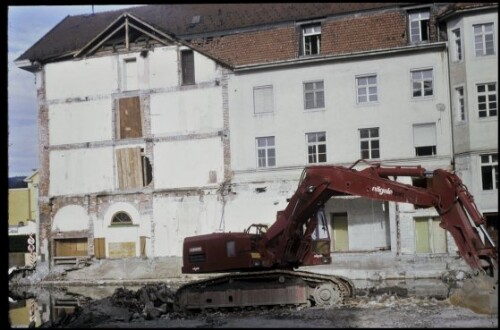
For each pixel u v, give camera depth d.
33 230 59.25
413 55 39.94
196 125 44.00
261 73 42.78
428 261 37.28
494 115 37.56
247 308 20.25
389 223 39.19
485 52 37.84
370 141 40.69
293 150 41.88
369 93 40.94
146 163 45.97
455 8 38.28
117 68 45.91
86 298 30.86
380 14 41.31
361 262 38.34
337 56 40.97
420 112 39.72
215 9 46.22
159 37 44.88
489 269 17.56
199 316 19.19
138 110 45.38
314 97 41.88
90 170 46.06
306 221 21.02
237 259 20.47
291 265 21.53
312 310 18.62
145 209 44.53
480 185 37.50
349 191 19.77
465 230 17.80
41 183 47.06
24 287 40.72
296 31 42.84
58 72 47.25
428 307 18.27
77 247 46.28
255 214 42.25
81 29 49.38
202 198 43.41
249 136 42.81
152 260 43.47
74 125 46.66
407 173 19.06
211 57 43.66
